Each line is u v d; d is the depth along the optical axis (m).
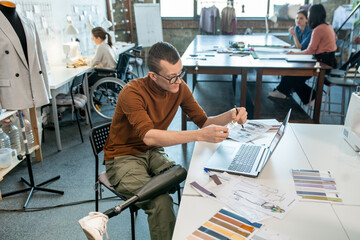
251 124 1.99
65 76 3.48
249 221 1.12
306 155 1.60
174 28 7.78
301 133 1.87
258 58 3.66
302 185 1.34
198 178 1.40
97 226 1.01
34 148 2.93
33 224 2.15
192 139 1.45
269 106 4.06
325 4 7.18
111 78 4.02
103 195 2.47
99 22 6.16
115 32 7.39
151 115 1.64
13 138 2.79
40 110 3.41
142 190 1.32
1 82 2.28
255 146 1.68
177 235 1.06
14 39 2.23
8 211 2.29
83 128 3.86
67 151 3.25
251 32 7.28
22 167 2.92
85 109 3.93
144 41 7.44
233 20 7.35
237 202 1.23
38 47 2.46
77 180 2.70
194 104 1.83
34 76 2.39
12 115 2.81
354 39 5.70
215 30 7.56
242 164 1.49
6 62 2.25
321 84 3.24
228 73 3.29
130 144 1.72
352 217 1.13
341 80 3.77
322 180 1.37
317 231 1.07
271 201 1.23
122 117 1.64
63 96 3.65
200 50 4.41
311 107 4.20
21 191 2.50
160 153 1.76
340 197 1.25
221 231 1.07
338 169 1.46
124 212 2.27
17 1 3.39
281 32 7.57
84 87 3.93
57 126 3.19
